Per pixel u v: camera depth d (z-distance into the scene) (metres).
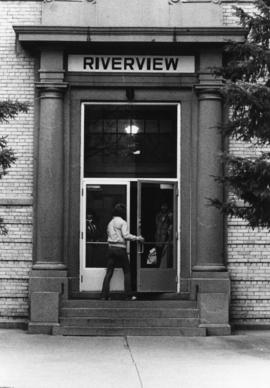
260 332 15.43
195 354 12.60
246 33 15.01
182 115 16.05
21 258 15.67
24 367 11.25
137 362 11.78
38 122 15.84
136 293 16.17
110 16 15.91
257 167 11.75
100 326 14.85
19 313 15.64
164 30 15.51
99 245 16.44
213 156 15.62
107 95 16.09
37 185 15.73
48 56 15.74
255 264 15.83
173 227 16.22
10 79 15.96
